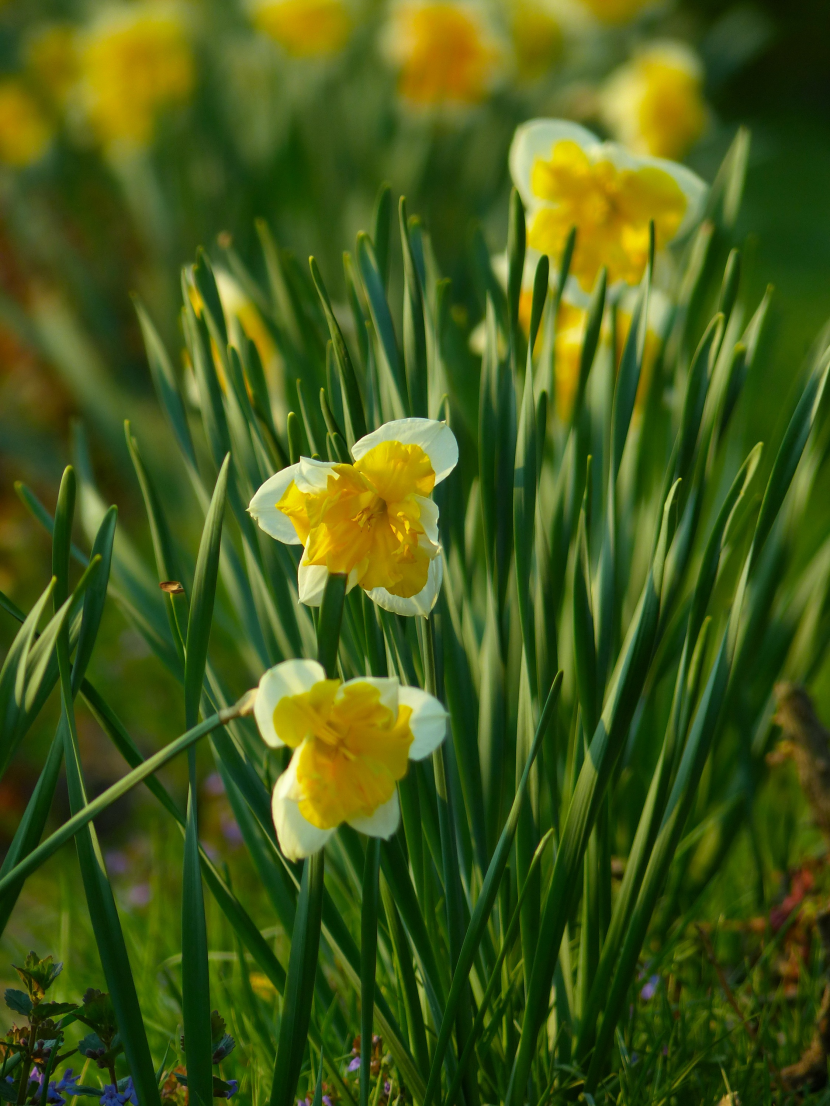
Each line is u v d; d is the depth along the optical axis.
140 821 2.89
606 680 1.70
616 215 1.82
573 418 1.74
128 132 4.71
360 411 1.64
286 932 1.74
